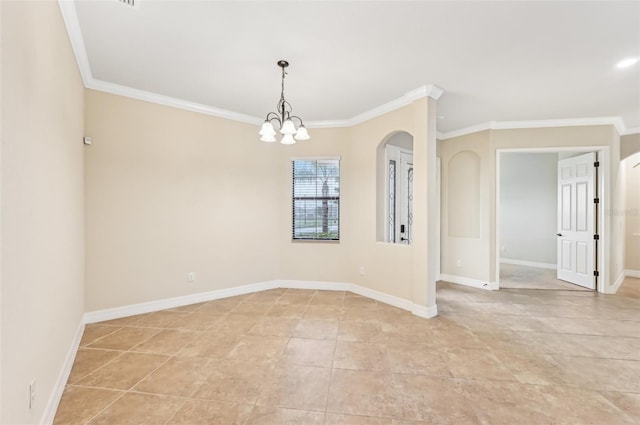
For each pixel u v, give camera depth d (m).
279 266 4.75
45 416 1.69
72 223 2.56
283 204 4.73
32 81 1.52
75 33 2.36
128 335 2.96
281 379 2.22
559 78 3.16
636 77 3.13
